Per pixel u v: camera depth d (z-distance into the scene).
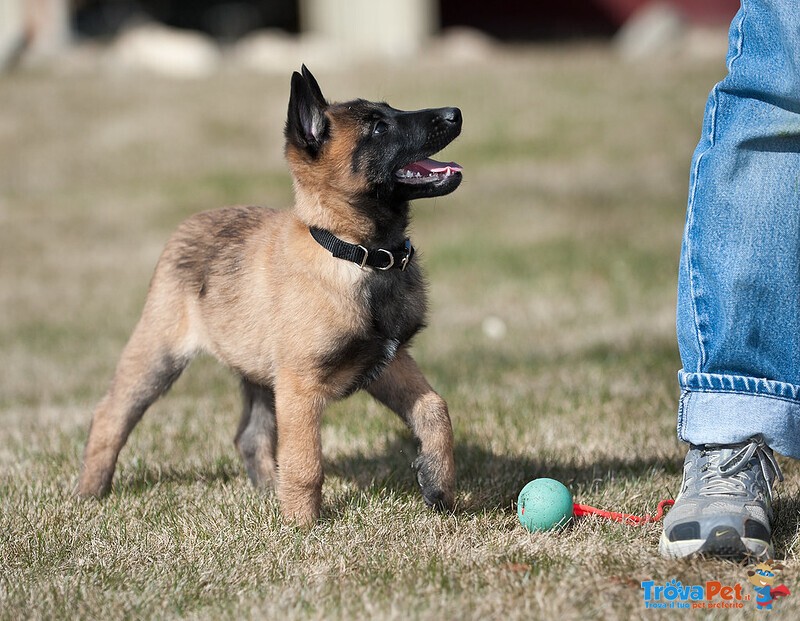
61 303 17.48
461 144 26.55
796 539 6.11
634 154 25.52
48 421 10.64
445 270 18.34
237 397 11.41
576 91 30.39
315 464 7.02
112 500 7.76
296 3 49.25
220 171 25.16
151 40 35.03
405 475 8.13
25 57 34.47
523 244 19.75
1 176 25.31
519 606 5.37
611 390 10.47
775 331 5.93
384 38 41.94
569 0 47.28
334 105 7.54
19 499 7.83
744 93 6.05
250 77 32.31
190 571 6.17
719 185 6.03
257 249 7.70
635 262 18.08
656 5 46.28
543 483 6.71
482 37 41.62
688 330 6.20
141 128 28.03
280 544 6.54
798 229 5.84
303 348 6.98
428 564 6.02
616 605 5.33
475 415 9.72
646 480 7.60
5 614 5.66
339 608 5.48
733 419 6.02
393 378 7.39
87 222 22.39
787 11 5.83
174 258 8.24
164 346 8.16
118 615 5.61
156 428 9.94
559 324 14.66
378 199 7.25
